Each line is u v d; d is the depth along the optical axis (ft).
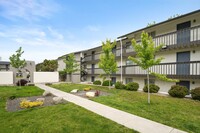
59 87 75.66
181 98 41.47
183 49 51.24
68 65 113.60
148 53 34.83
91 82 109.09
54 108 31.83
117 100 39.86
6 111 30.58
